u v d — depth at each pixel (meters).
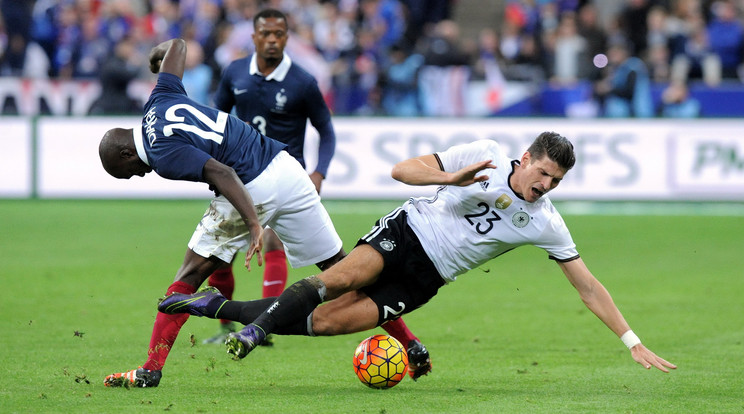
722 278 35.31
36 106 59.69
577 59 62.44
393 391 19.45
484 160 18.42
